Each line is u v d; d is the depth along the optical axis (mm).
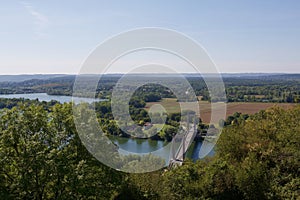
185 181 16812
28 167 13195
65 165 13742
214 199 17125
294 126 25797
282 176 18953
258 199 17500
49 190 14852
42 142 14359
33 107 15711
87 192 13812
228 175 17938
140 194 15961
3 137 14203
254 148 22094
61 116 15469
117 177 15438
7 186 13711
